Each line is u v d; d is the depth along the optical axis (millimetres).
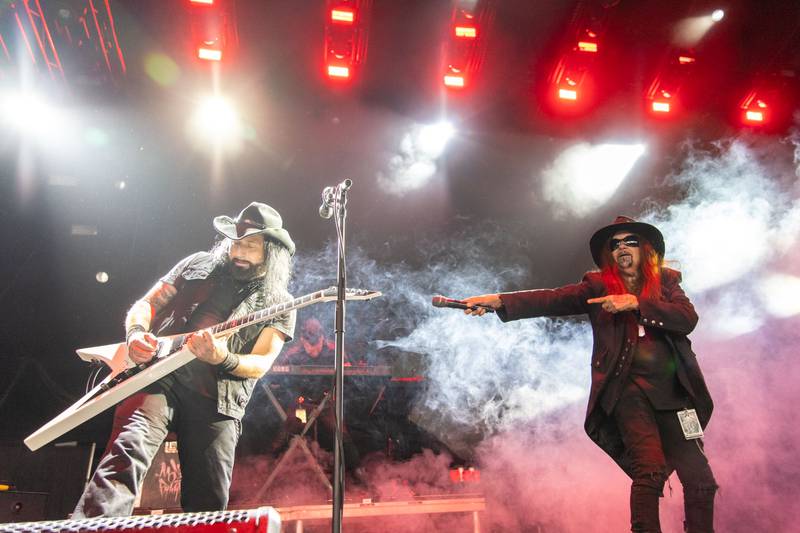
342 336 2846
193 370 3137
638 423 3008
